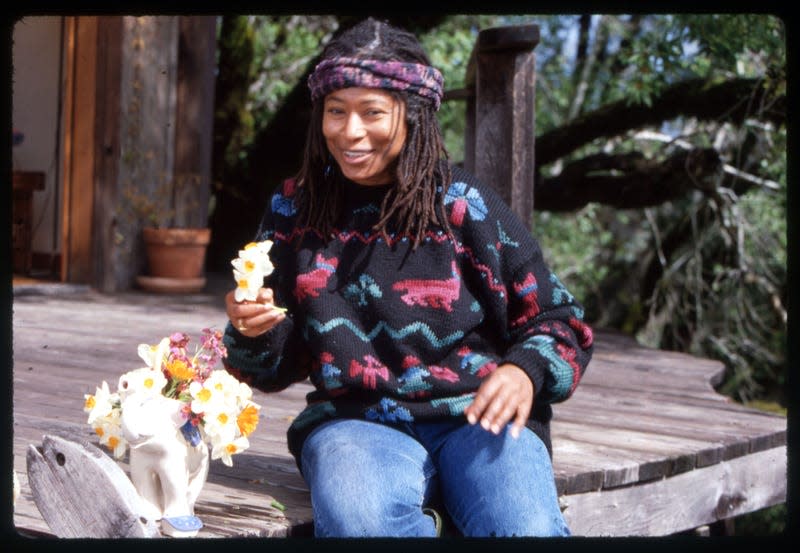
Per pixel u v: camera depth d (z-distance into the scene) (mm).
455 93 6711
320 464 2852
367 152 2869
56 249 10867
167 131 10039
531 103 5645
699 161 11500
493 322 3014
